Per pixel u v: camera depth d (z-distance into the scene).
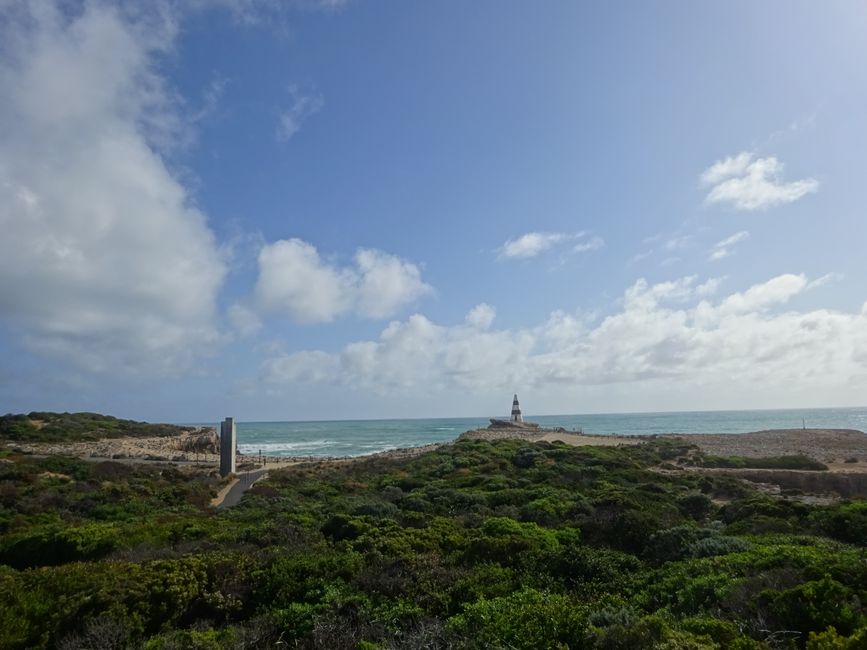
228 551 12.70
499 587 9.81
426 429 179.62
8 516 23.06
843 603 7.32
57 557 15.96
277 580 10.48
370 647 7.28
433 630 7.80
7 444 53.81
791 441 68.31
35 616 8.95
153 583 10.04
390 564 11.16
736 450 57.97
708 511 21.61
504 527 15.41
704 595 9.03
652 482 29.88
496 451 43.91
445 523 16.92
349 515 18.58
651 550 13.86
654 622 6.89
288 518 18.66
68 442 60.47
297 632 8.41
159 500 28.45
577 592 10.09
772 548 11.16
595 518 17.03
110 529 17.22
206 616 9.84
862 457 50.66
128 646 8.16
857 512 17.70
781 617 7.48
